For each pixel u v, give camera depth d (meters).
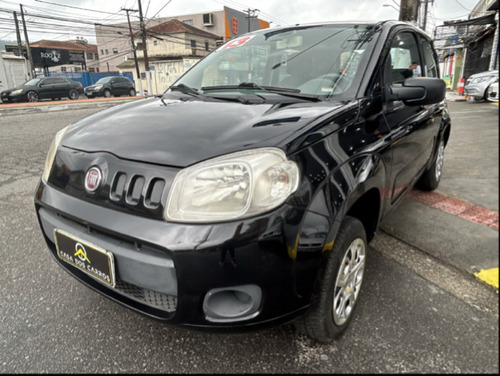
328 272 1.50
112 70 58.12
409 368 1.56
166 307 1.45
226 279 1.30
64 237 1.62
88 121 1.98
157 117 1.81
